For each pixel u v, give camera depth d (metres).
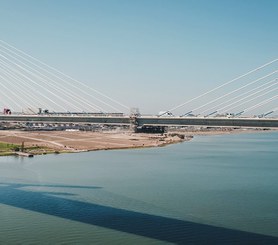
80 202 58.56
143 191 66.50
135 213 52.84
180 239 43.44
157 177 80.50
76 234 44.66
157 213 52.97
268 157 123.56
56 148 135.75
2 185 70.94
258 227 47.44
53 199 60.38
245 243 42.28
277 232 45.69
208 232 45.53
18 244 41.91
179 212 53.56
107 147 147.25
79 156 118.00
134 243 42.16
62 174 83.12
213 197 62.34
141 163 102.81
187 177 80.94
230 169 93.38
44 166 94.75
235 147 171.50
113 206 56.44
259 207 56.44
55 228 46.69
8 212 53.03
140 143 169.62
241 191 67.19
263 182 75.75
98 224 48.16
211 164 102.88
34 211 53.62
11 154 118.50
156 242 42.44
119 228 46.78
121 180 76.69
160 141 188.12
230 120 127.62
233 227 47.34
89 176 80.88
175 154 129.38
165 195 63.62
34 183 73.00
